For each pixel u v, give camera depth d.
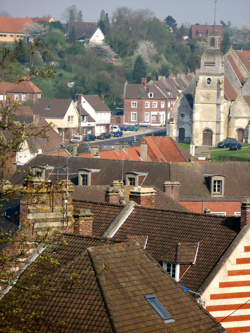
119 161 163.62
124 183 157.88
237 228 78.25
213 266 75.56
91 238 66.06
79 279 57.81
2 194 58.56
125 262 59.91
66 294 57.28
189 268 76.88
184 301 58.59
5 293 61.78
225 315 74.31
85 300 56.00
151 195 94.81
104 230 84.88
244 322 74.69
